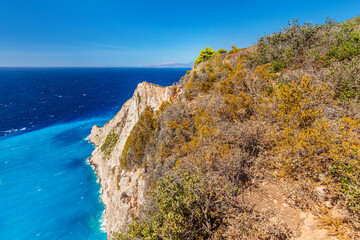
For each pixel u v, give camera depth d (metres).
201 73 14.18
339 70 6.16
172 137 9.66
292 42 10.23
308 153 4.16
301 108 5.29
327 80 6.28
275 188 4.40
